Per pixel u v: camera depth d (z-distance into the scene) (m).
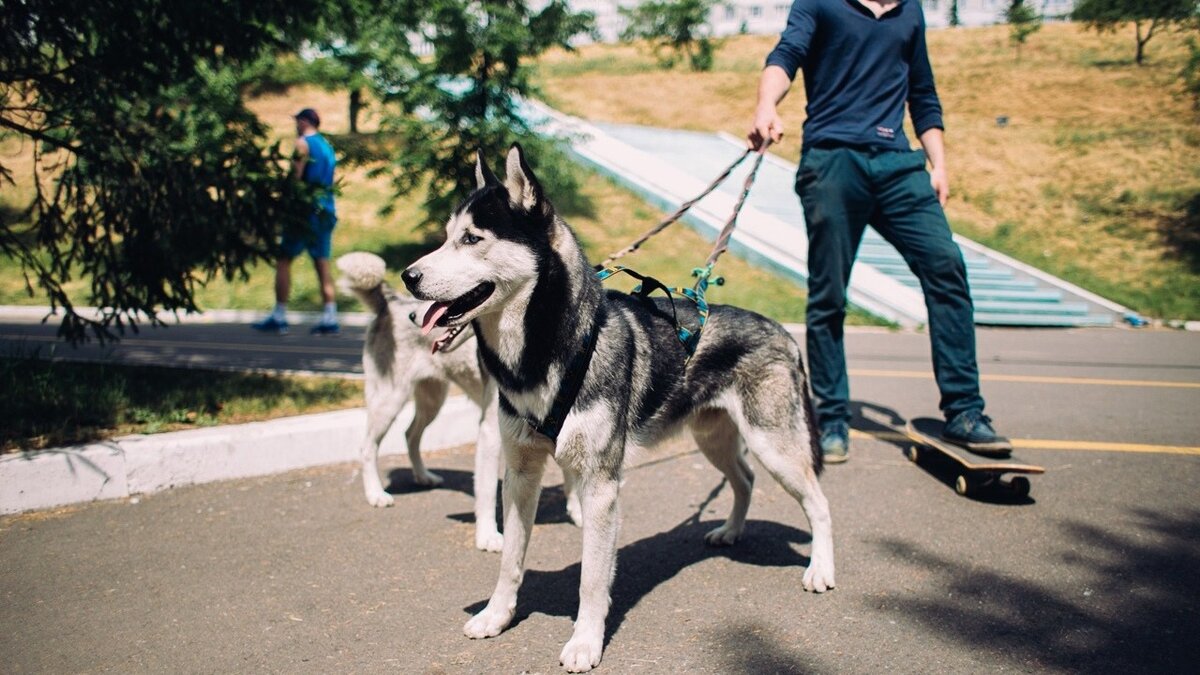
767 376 3.52
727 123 20.91
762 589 3.37
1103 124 18.50
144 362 7.49
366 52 12.75
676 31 26.77
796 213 14.70
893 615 3.09
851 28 4.73
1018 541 3.75
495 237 2.82
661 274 12.27
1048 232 14.72
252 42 6.09
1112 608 3.07
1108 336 10.80
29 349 8.11
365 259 4.47
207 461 4.64
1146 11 21.64
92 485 4.27
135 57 5.68
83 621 3.03
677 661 2.79
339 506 4.38
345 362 7.90
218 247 5.93
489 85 12.56
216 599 3.23
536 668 2.75
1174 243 13.92
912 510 4.19
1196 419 6.03
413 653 2.85
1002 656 2.75
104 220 5.68
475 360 4.39
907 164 4.71
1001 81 21.88
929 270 4.58
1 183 6.18
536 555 3.79
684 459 5.29
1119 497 4.31
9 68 5.54
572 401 2.85
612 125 20.30
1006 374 7.98
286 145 15.69
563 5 13.14
